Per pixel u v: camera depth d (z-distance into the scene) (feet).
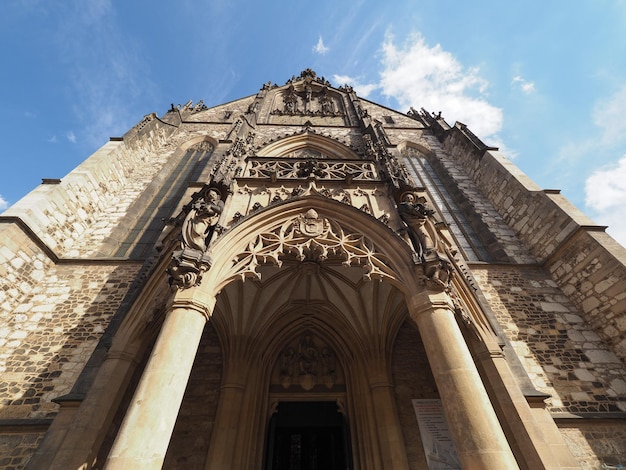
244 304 37.50
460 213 53.21
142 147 59.77
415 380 35.09
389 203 30.68
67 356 29.40
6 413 25.79
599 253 34.14
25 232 34.27
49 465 20.74
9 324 31.22
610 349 31.91
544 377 29.78
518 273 39.88
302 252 25.55
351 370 36.63
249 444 30.89
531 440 21.21
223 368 34.99
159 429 15.67
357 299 38.60
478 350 25.70
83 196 43.60
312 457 34.45
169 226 33.71
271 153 60.08
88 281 35.96
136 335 25.16
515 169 50.47
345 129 71.10
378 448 30.76
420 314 21.80
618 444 25.80
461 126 67.72
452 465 29.25
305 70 100.32
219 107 83.56
